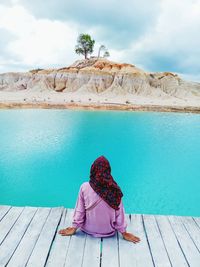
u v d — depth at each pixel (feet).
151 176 32.14
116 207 10.16
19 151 41.78
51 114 89.56
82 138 52.26
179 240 10.72
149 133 59.31
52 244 10.25
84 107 111.14
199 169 34.94
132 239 10.55
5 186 28.04
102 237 10.73
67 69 205.26
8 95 154.20
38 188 27.61
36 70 206.28
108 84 184.65
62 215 12.45
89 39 261.03
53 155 40.09
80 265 9.12
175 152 43.62
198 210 23.54
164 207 24.09
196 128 67.51
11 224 11.53
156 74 209.36
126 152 43.06
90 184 10.32
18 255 9.53
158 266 9.16
